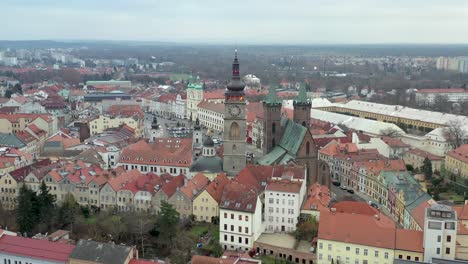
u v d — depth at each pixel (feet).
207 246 629.92
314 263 583.58
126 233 640.17
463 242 564.30
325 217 587.27
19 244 551.59
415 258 542.57
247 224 625.82
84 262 516.32
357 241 559.38
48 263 530.68
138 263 515.91
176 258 589.73
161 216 637.71
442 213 536.42
